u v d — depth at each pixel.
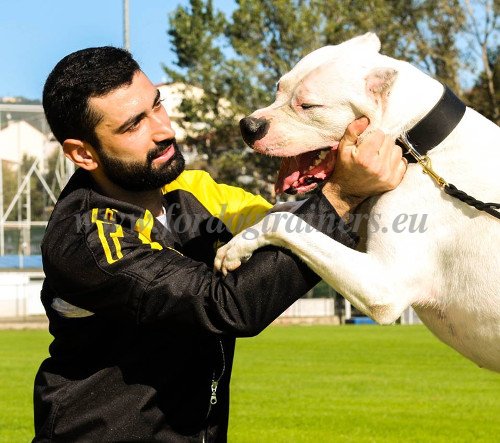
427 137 3.56
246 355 15.52
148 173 3.34
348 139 3.36
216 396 3.45
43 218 38.03
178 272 3.19
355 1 32.44
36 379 3.45
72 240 3.24
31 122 37.78
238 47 31.00
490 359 3.67
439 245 3.58
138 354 3.30
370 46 3.73
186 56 32.03
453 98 3.63
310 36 31.09
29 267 33.03
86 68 3.29
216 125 31.62
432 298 3.65
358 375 12.09
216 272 3.34
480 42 33.38
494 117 33.62
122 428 3.26
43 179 36.50
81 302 3.25
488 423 8.07
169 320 3.19
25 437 7.26
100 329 3.32
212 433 3.44
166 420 3.33
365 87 3.58
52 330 3.44
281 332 23.30
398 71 3.61
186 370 3.37
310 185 3.73
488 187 3.55
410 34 33.09
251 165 30.48
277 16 31.03
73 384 3.32
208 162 32.09
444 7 32.78
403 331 23.81
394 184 3.35
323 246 3.27
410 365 13.56
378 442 7.12
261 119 3.70
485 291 3.53
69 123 3.31
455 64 33.22
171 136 3.36
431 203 3.56
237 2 31.05
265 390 10.41
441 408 8.99
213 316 3.16
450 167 3.57
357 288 3.40
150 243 3.40
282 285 3.21
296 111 3.66
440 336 3.80
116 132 3.27
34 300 31.69
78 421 3.26
